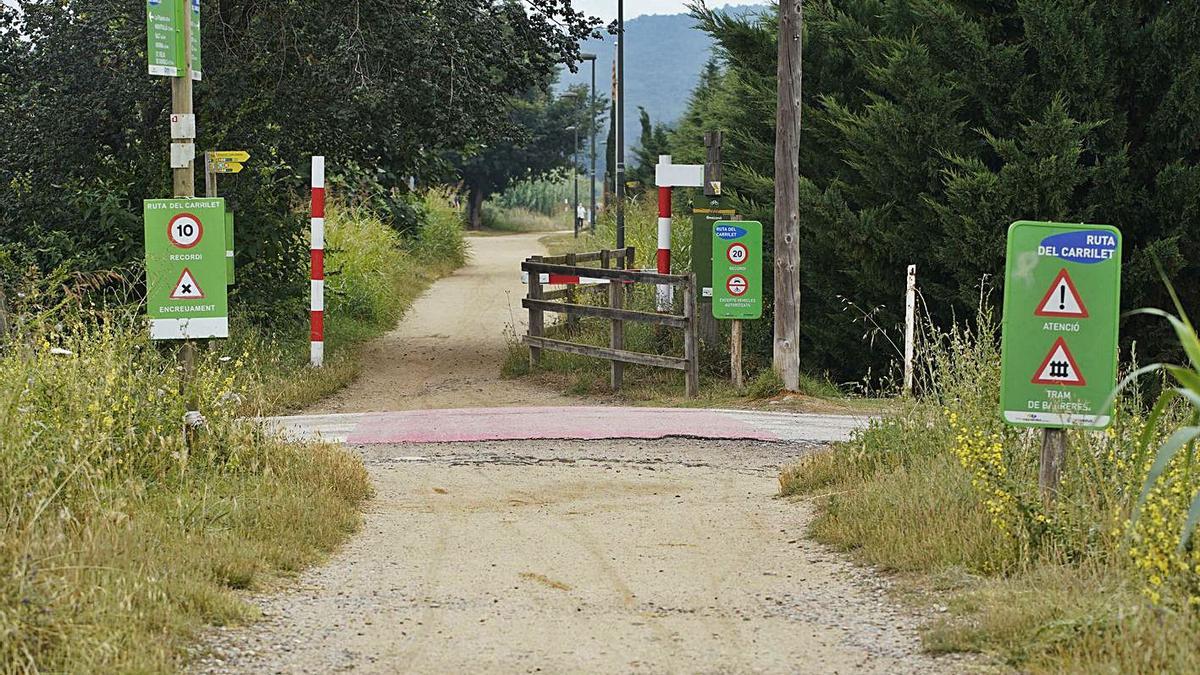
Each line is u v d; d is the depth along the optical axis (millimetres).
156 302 9500
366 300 26688
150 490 8180
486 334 25078
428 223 42688
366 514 9477
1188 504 6078
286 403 15953
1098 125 17562
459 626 6324
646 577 7543
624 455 12367
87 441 7777
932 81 18469
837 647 5914
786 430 13812
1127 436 7738
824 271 19656
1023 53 18250
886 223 19125
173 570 6480
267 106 19625
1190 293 18141
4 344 8969
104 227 18859
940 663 5562
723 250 16969
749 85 21188
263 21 18797
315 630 6145
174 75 9719
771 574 7621
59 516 6531
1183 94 17469
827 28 20203
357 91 18719
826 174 20609
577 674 5500
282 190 21250
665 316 16938
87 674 4906
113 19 18453
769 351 19891
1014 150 17688
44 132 18609
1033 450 8141
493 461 11984
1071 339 7047
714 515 9594
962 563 7125
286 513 8367
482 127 19984
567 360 19141
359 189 34000
